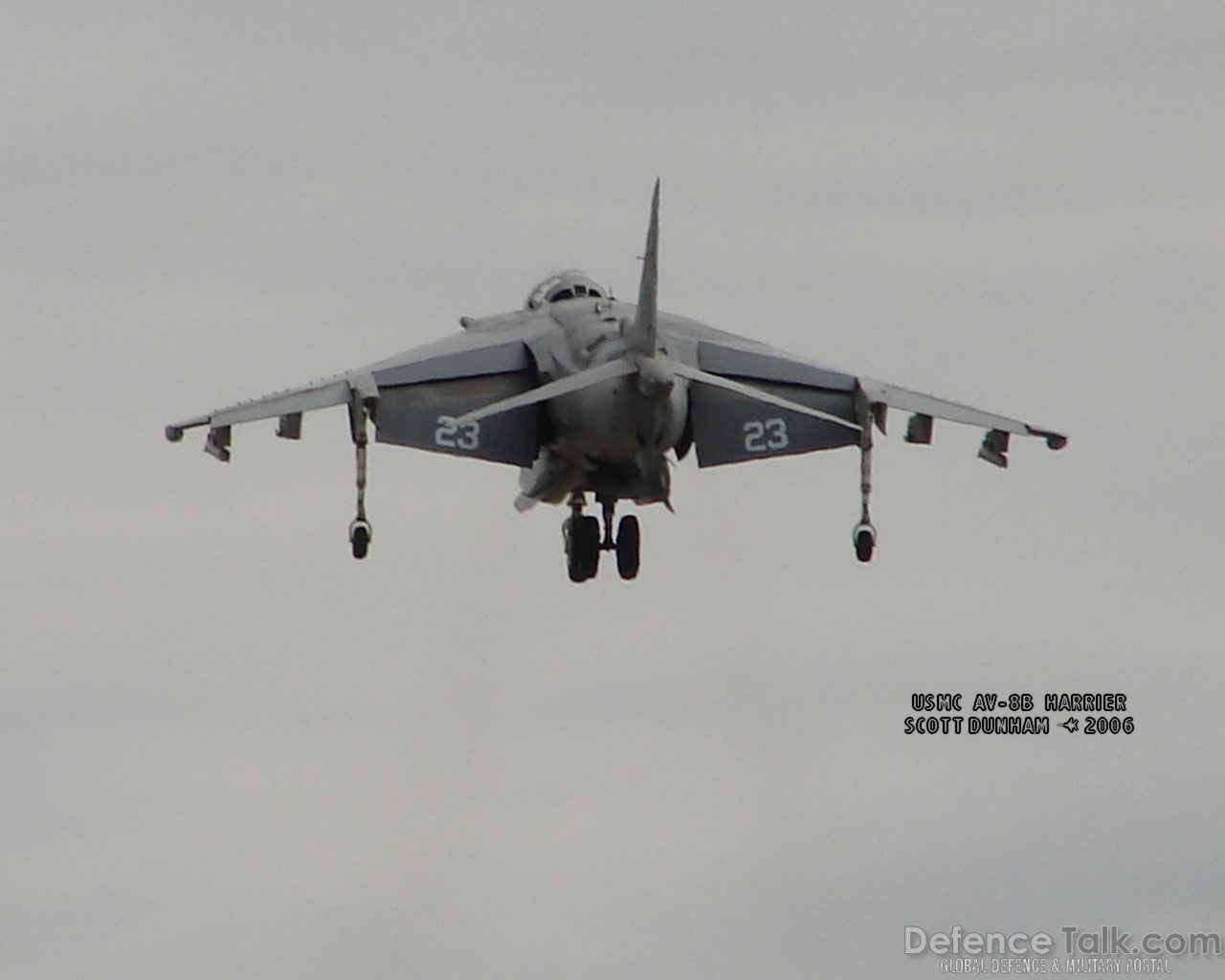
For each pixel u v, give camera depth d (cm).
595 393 18575
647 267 18062
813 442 19238
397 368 18812
